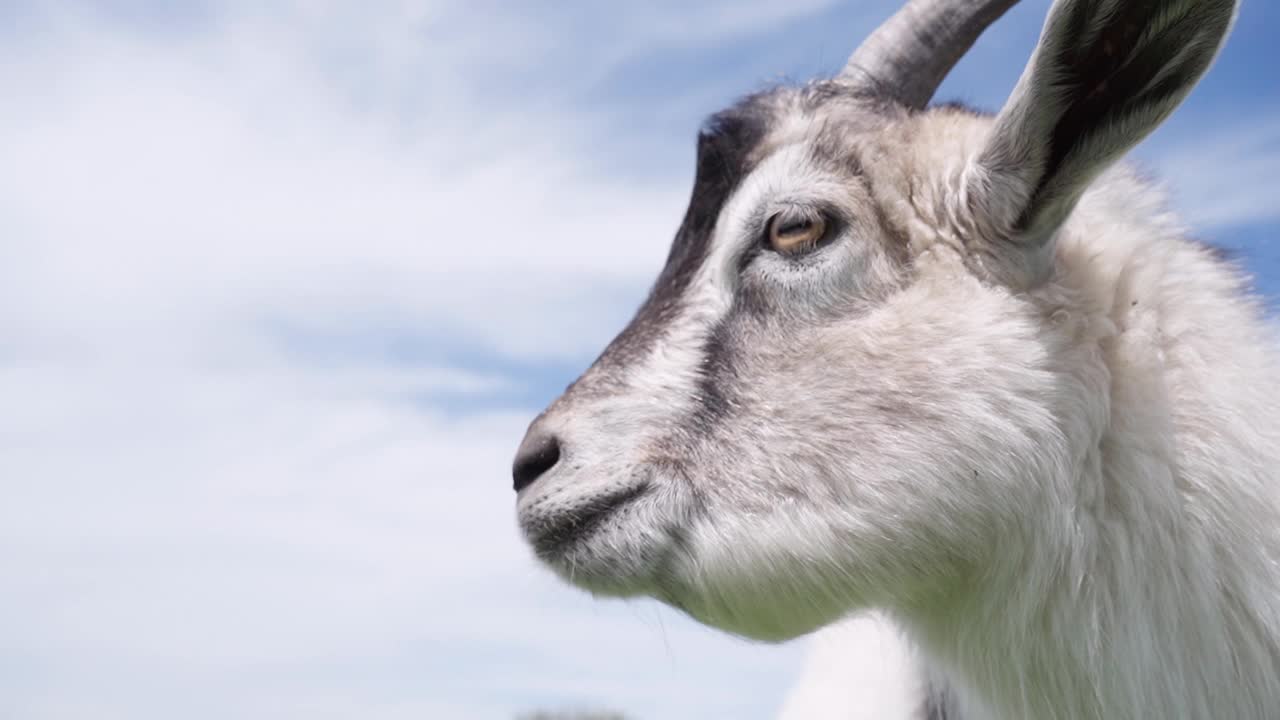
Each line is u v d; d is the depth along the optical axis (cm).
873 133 128
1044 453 123
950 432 123
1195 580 122
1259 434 124
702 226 130
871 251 126
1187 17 120
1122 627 123
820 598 125
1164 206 131
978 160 125
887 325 125
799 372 125
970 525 124
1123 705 123
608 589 128
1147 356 124
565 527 127
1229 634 123
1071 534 123
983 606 125
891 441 124
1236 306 127
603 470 127
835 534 124
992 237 125
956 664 128
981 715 129
